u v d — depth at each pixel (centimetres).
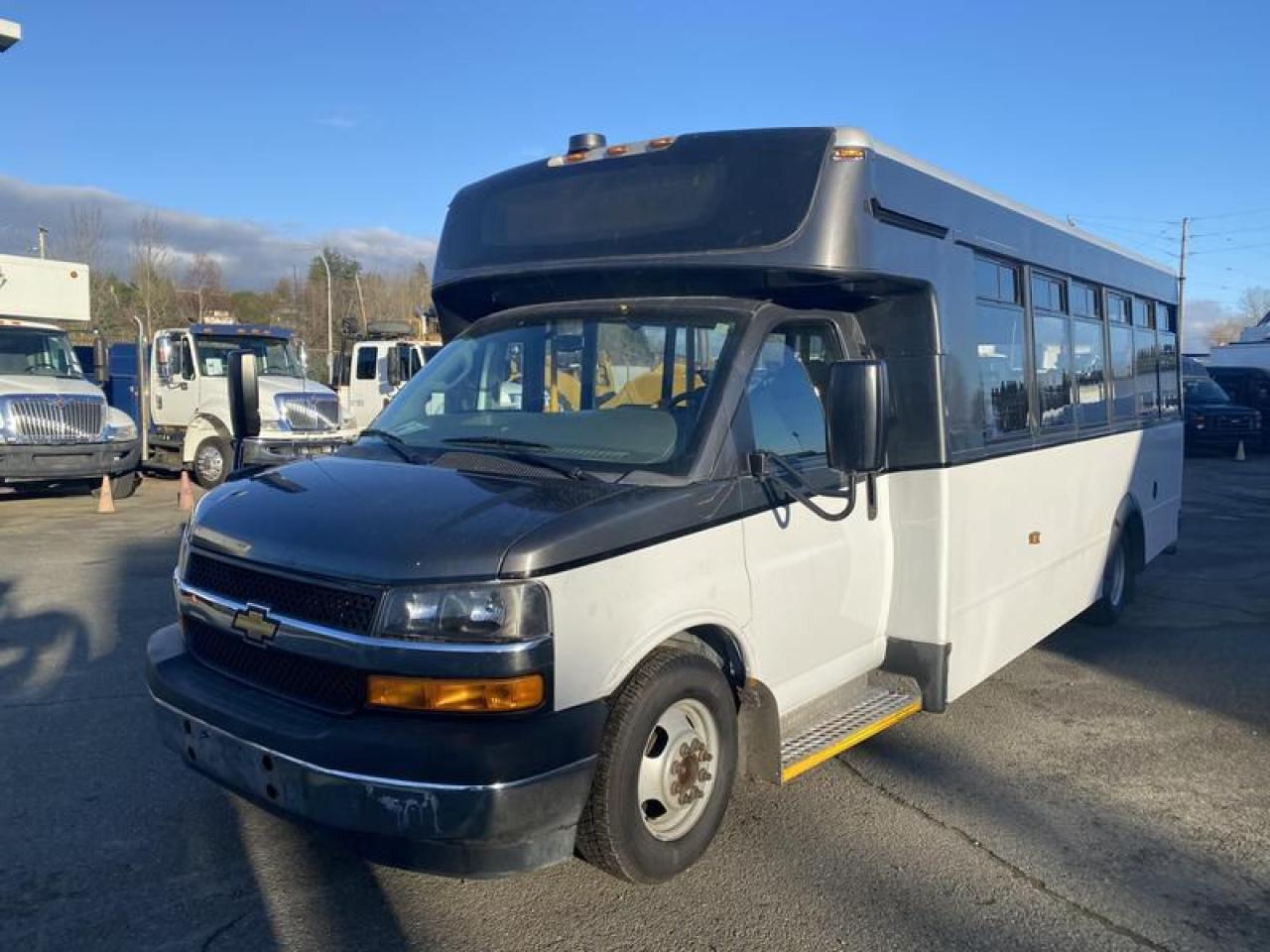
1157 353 934
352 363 2261
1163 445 943
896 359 514
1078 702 656
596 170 495
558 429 446
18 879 408
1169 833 470
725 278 461
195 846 435
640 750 372
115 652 716
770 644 437
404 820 327
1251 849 457
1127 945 378
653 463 409
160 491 1739
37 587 921
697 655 399
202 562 405
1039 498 642
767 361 452
